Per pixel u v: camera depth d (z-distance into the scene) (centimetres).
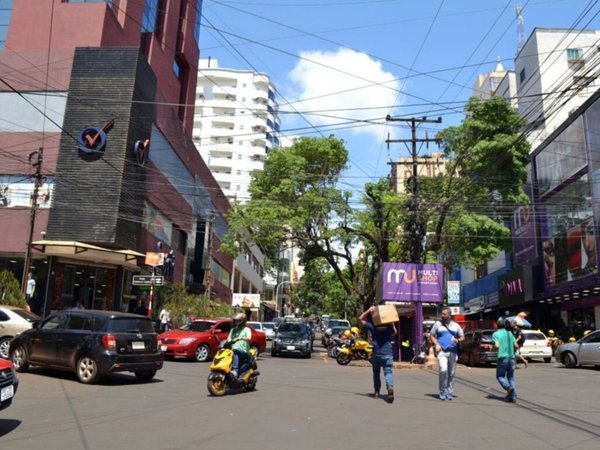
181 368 1612
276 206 2736
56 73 2652
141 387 1174
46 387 1127
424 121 2564
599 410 980
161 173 3147
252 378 1155
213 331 1933
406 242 2794
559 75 4484
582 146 2936
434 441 699
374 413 904
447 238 2819
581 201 2922
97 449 632
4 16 2759
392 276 2308
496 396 1167
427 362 2194
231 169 9862
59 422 782
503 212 2775
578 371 1911
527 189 3606
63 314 1291
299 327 2672
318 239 2820
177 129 3512
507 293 3728
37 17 2739
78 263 2628
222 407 933
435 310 2588
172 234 3475
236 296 4941
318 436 716
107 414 850
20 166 2580
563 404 1054
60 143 2572
